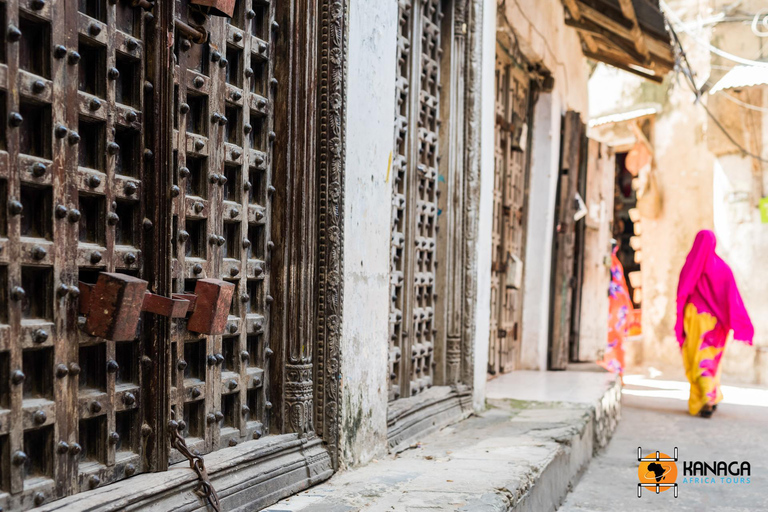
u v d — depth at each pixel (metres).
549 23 8.19
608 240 9.46
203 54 2.80
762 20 11.26
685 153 14.12
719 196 11.92
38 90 2.05
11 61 1.97
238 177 3.02
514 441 4.52
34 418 2.04
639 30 9.04
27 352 2.09
